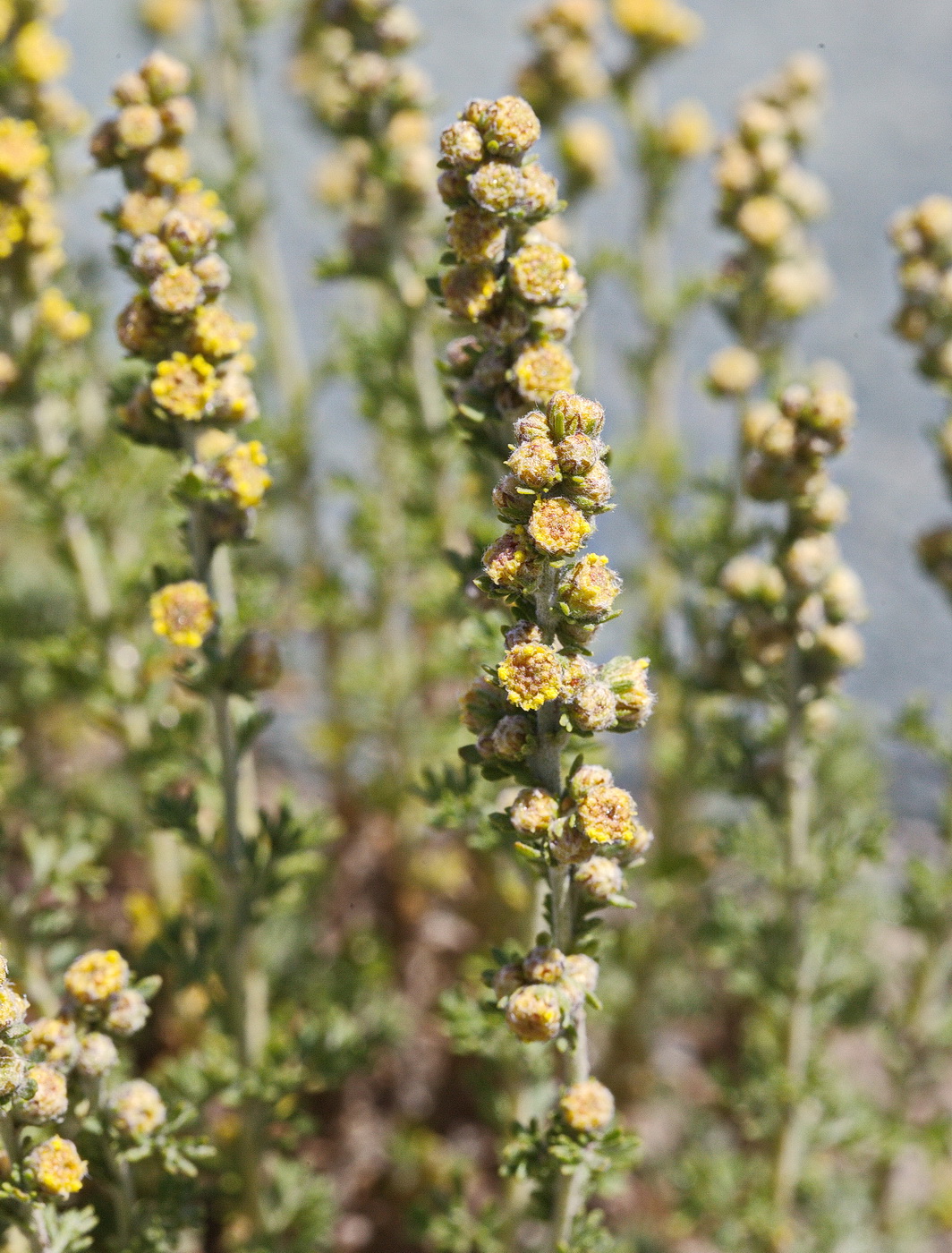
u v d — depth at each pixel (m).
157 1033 0.51
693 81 0.89
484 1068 0.51
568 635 0.38
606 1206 0.52
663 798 0.52
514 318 0.40
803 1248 0.50
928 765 0.66
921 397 0.77
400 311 0.50
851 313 0.78
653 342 0.60
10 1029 0.38
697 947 0.55
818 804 0.50
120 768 0.55
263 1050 0.47
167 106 0.42
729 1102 0.49
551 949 0.39
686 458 0.60
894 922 0.50
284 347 0.61
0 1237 0.40
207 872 0.48
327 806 0.62
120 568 0.49
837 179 0.85
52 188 0.49
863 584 0.70
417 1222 0.47
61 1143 0.39
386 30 0.48
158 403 0.41
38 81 0.48
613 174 0.53
